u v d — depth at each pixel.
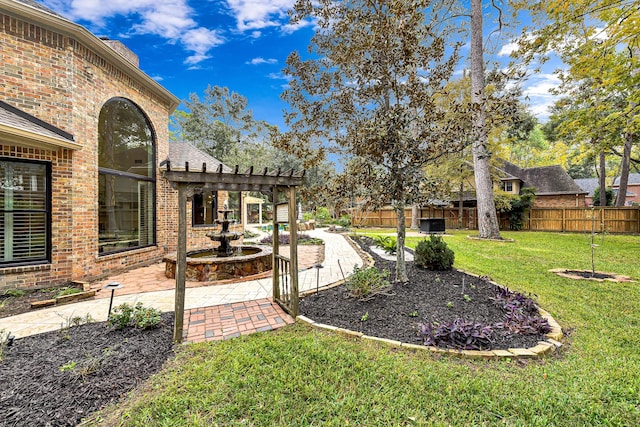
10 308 4.50
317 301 4.62
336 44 5.91
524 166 35.62
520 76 6.01
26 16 5.35
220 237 6.96
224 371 2.67
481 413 2.15
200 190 3.57
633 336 3.40
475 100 11.54
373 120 4.68
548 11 8.86
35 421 2.05
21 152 5.31
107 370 2.69
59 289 5.41
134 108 8.00
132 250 7.67
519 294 4.28
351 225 21.03
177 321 3.29
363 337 3.33
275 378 2.57
